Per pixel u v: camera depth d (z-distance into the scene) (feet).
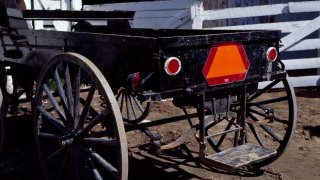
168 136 19.30
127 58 11.65
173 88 11.26
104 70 12.58
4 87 17.60
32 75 18.62
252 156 12.33
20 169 15.93
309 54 33.14
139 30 18.49
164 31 17.47
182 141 12.37
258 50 13.20
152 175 15.26
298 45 28.04
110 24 18.72
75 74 12.27
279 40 13.92
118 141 10.95
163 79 10.99
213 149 17.22
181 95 11.43
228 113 13.20
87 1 37.52
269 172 15.39
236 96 13.47
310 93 27.50
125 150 11.00
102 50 12.44
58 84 13.01
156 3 30.89
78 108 12.49
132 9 32.14
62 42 13.80
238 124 13.65
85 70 11.66
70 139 12.37
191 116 14.15
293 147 17.94
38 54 15.14
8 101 19.74
